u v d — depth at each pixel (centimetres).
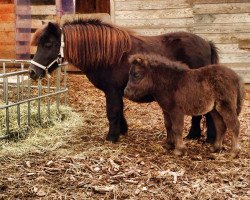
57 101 414
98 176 294
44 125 391
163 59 320
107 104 350
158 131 397
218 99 320
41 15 647
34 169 303
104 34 336
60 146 348
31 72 336
